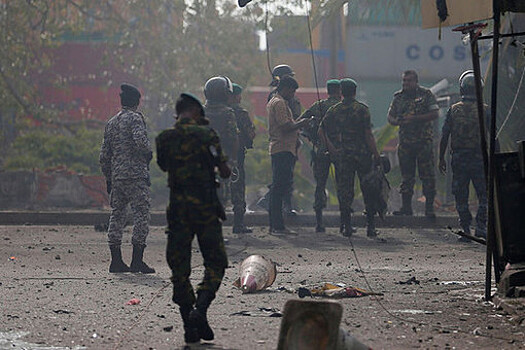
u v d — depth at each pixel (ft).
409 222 64.59
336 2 64.59
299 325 19.42
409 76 62.90
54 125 115.44
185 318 23.63
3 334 24.97
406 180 65.21
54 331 25.48
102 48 146.61
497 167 30.35
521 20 53.36
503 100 60.64
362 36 153.38
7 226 65.57
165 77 118.11
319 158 59.62
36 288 34.99
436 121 80.84
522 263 30.45
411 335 24.91
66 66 149.48
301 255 47.52
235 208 59.77
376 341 24.02
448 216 65.51
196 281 37.11
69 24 114.83
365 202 57.77
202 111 24.59
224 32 119.14
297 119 59.88
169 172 24.03
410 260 45.57
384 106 154.51
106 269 42.34
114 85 150.82
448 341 24.13
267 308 29.27
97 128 120.47
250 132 58.59
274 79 59.21
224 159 24.00
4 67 107.34
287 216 65.41
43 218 67.82
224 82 54.39
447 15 31.19
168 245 23.75
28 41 117.29
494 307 29.76
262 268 33.83
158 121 130.72
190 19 118.52
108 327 26.12
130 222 67.46
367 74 153.99
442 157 55.06
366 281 36.22
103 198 89.40
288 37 115.96
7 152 114.11
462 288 34.65
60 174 89.20
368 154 57.06
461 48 154.20
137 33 118.93
